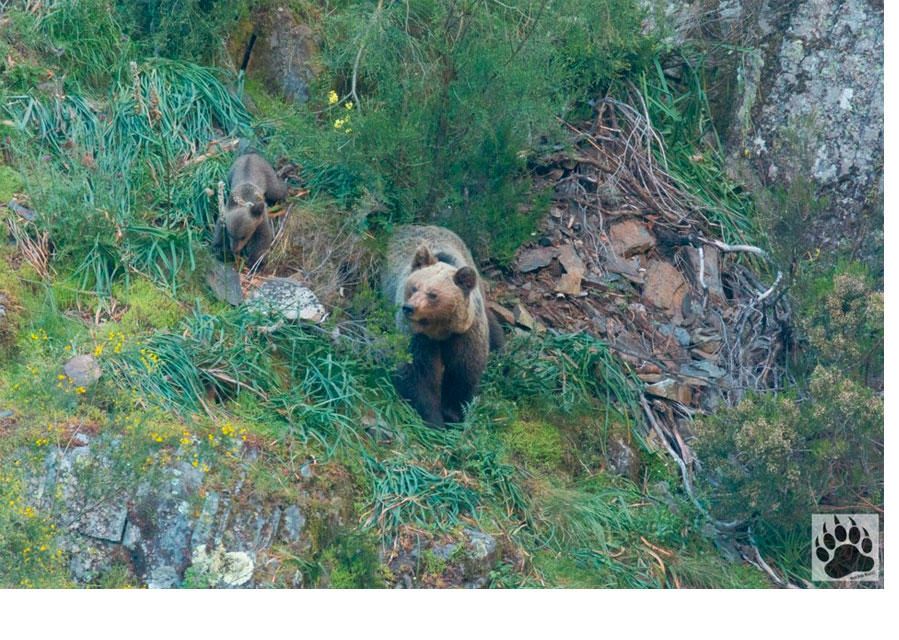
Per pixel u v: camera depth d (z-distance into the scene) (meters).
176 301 7.87
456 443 7.71
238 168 8.58
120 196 8.42
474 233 9.17
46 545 6.18
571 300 9.47
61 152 8.63
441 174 9.04
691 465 8.65
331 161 8.92
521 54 9.29
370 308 8.07
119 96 9.19
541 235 9.81
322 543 6.80
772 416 8.08
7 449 6.52
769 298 9.69
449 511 7.29
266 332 7.73
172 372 7.22
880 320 8.44
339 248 8.68
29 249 7.83
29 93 8.89
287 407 7.28
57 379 6.85
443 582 6.92
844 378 8.16
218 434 6.84
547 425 8.34
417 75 9.23
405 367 7.93
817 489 7.96
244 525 6.59
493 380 8.40
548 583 7.18
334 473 7.07
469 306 7.79
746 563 8.12
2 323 7.30
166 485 6.54
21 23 9.19
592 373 8.84
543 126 9.42
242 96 9.74
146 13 9.86
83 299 7.75
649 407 8.95
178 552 6.45
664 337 9.56
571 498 7.78
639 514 8.02
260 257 8.45
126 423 6.67
